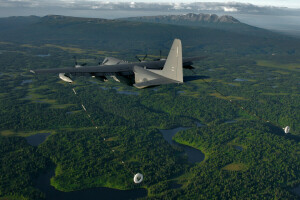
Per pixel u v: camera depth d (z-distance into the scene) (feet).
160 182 345.10
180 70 134.92
